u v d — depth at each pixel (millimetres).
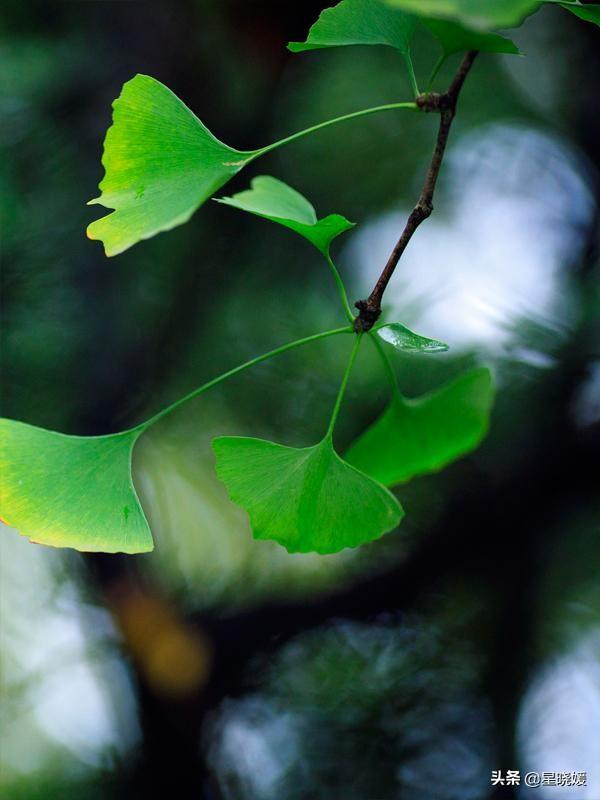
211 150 1052
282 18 1501
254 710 1514
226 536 1603
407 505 1484
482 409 1166
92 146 1466
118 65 1485
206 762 1492
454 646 1504
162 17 1506
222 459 1081
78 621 1542
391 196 1699
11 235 1414
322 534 1082
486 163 1756
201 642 1479
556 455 1385
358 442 1176
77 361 1462
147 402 1530
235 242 1600
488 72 1752
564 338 1319
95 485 1077
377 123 1710
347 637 1531
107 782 1493
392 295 1526
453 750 1457
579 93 1619
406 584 1479
